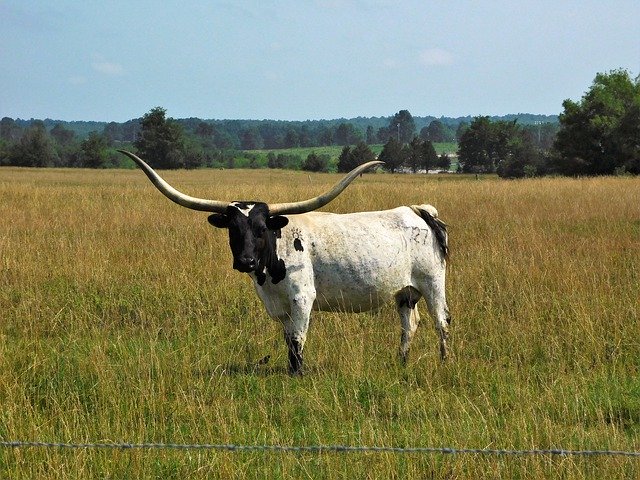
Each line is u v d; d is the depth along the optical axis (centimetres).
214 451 686
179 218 2180
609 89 8200
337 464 667
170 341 1094
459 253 1638
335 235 973
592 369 949
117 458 675
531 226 2000
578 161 7969
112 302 1266
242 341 1062
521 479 651
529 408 780
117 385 838
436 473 670
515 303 1212
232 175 9700
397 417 804
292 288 955
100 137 14350
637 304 1152
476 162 14688
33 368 908
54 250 1619
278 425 788
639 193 2997
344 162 13225
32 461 674
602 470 655
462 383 895
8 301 1267
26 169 10631
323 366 954
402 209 1025
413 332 1013
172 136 13900
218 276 1387
